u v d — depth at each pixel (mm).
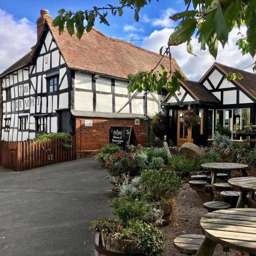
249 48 1056
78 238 5043
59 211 6742
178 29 1216
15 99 22953
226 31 992
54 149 15484
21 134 21875
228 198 4926
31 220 6176
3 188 9977
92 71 17172
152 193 5258
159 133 18281
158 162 9078
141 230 3625
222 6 1021
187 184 8062
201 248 2637
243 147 11078
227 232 2469
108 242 3574
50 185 9953
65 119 17094
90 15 2404
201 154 10164
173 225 5051
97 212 6508
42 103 19281
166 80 2887
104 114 17734
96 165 13516
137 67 21125
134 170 8531
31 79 20484
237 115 16438
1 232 5543
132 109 19641
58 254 4453
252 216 2863
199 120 15938
